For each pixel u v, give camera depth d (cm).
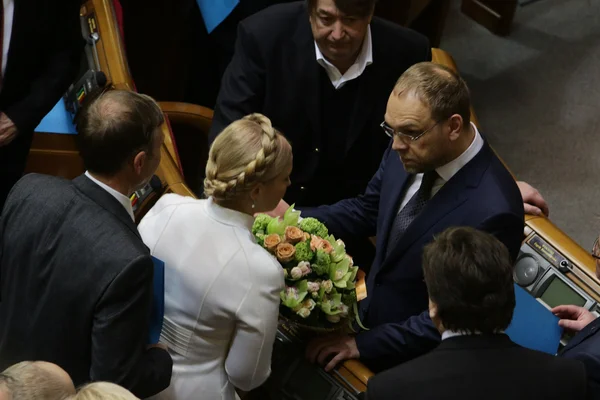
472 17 2133
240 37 1123
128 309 713
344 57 1022
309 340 924
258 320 757
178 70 1645
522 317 1018
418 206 926
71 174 1262
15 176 1167
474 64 2038
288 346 925
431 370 652
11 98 1112
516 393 634
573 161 1827
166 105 1427
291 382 902
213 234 761
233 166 725
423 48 1116
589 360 783
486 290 659
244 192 740
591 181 1789
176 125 1543
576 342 858
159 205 809
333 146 1162
